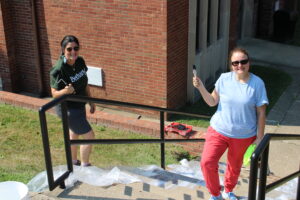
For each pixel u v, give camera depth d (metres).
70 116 4.64
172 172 5.55
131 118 7.98
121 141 4.54
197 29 9.16
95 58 8.69
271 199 4.88
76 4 8.40
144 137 7.62
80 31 8.60
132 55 8.27
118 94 8.80
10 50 9.44
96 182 4.20
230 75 3.81
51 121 7.96
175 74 8.45
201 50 9.29
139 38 8.05
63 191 3.86
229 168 4.13
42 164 6.01
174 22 7.93
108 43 8.41
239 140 3.84
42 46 9.23
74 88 4.65
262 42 14.10
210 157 3.89
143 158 6.82
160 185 4.77
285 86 10.33
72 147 4.85
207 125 8.19
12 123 7.75
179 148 7.31
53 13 8.75
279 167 6.64
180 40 8.34
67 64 4.54
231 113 3.77
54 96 4.51
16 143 6.86
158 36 7.84
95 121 8.02
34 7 8.86
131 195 4.05
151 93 8.41
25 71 9.70
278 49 13.41
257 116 3.80
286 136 3.42
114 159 6.68
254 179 2.77
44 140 3.48
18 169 5.69
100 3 8.13
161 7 7.58
